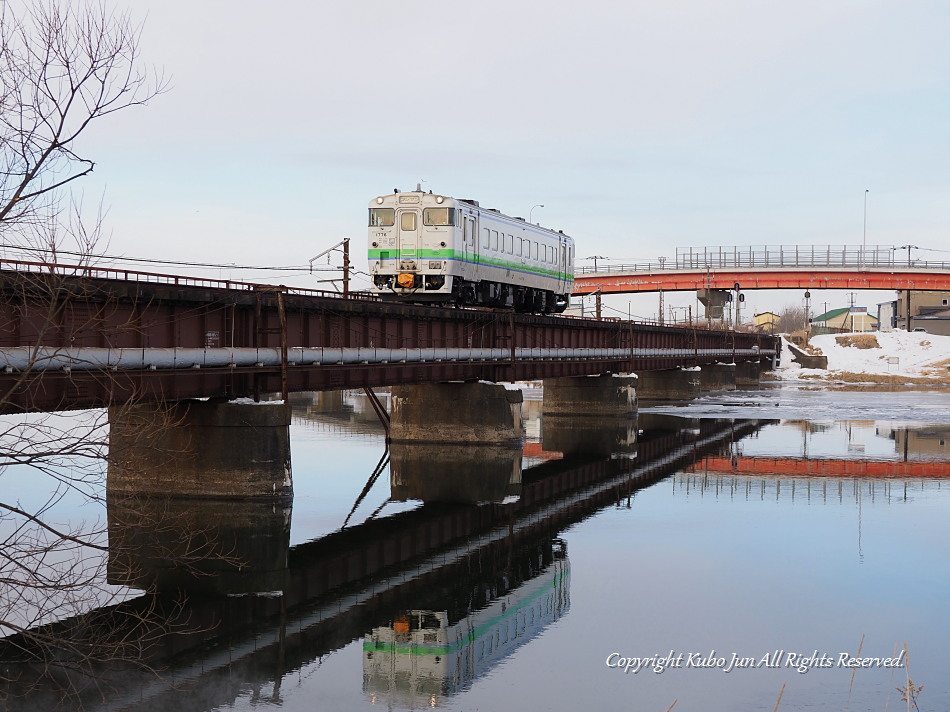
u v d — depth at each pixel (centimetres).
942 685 1720
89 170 1099
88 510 3167
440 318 4509
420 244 4700
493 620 2128
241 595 2331
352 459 4647
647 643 1958
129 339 2633
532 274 5906
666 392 9069
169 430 3022
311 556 2708
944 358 13750
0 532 2752
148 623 2072
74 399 2412
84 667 1784
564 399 6850
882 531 3030
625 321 7375
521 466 4484
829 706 1625
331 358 3462
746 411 7700
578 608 2206
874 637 1986
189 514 2947
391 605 2255
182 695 1680
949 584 2384
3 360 2128
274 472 3011
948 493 3766
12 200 1045
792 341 15312
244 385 3152
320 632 2053
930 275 13575
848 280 13800
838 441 5569
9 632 1934
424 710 1614
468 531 3064
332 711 1614
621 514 3344
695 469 4447
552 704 1645
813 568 2558
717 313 14325
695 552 2752
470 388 4894
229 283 3048
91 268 1524
